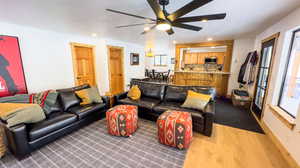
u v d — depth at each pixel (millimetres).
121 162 1676
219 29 3182
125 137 2223
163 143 2012
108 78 4781
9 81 2672
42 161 1692
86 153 1837
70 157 1760
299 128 1595
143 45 6508
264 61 3123
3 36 2545
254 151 1906
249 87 4023
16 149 1653
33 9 1969
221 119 2986
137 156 1781
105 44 4488
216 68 8109
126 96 3412
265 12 2102
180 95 2922
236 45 4590
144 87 3377
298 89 2010
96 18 2420
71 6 1888
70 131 2275
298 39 2080
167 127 1897
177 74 5691
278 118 2068
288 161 1707
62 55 3609
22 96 2189
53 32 3361
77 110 2473
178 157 1771
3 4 1772
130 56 5801
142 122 2781
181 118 1944
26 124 1883
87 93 2871
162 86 3205
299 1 1718
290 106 2084
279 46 2402
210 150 1918
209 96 2533
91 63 4523
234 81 4785
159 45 6422
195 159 1741
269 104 2461
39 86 3176
